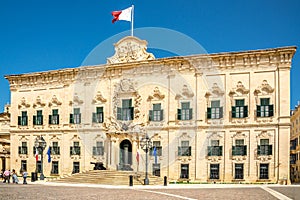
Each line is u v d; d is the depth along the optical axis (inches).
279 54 1679.4
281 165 1638.8
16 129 2252.7
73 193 1097.4
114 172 1689.2
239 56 1738.4
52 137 2128.4
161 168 1793.8
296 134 2738.7
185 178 1774.1
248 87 1728.6
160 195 1050.1
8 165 2428.6
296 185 1563.7
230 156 1728.6
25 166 2207.2
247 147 1707.7
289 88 1664.6
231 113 1745.8
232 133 1737.2
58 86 2140.7
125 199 923.4
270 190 1261.1
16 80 2274.9
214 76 1766.7
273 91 1684.3
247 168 1697.8
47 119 2156.7
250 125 1707.7
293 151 2741.1
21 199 902.4
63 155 2081.7
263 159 1672.0
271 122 1674.5
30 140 2203.5
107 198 946.7
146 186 1451.8
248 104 1722.4
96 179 1649.9
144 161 1716.3
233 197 994.1
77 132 1978.3
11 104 2287.2
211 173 1749.5
